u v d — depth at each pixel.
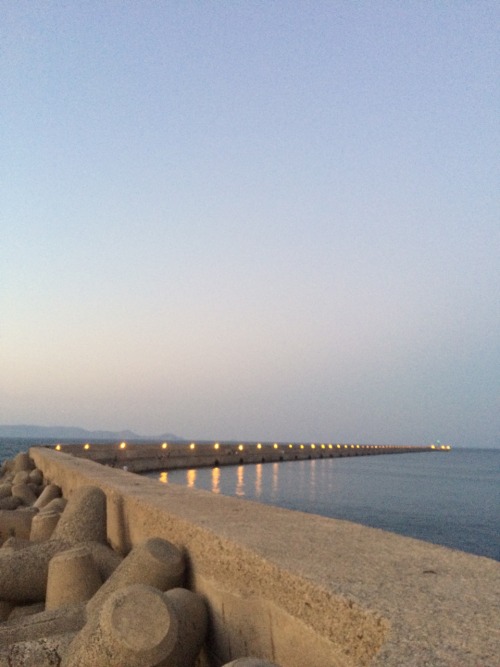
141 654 2.85
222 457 60.34
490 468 78.88
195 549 4.20
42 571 5.36
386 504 29.00
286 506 27.16
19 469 22.98
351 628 2.47
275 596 3.08
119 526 6.64
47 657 3.32
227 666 2.39
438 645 2.03
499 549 18.00
